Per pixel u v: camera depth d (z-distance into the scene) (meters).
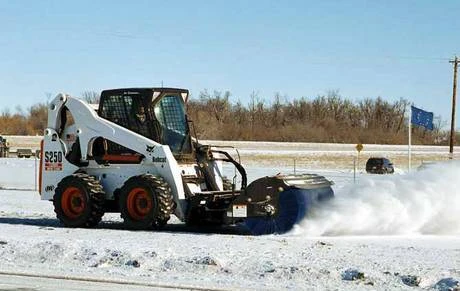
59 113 17.81
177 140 16.95
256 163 55.09
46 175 17.89
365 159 61.38
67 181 16.92
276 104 117.31
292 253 12.27
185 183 16.36
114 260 11.66
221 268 10.95
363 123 122.31
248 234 15.70
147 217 15.94
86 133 17.28
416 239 14.73
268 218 15.26
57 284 10.05
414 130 115.06
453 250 12.86
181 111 17.12
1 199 25.45
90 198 16.61
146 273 10.82
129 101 16.95
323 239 14.54
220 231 16.33
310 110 119.75
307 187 15.45
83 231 15.89
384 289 9.66
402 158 63.62
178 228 16.92
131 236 14.87
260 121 113.75
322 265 10.98
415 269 10.66
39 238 14.06
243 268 10.91
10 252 12.50
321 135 109.88
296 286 9.80
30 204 23.62
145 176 16.09
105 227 16.98
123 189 16.27
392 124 121.69
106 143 17.19
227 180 17.53
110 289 9.68
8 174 41.59
